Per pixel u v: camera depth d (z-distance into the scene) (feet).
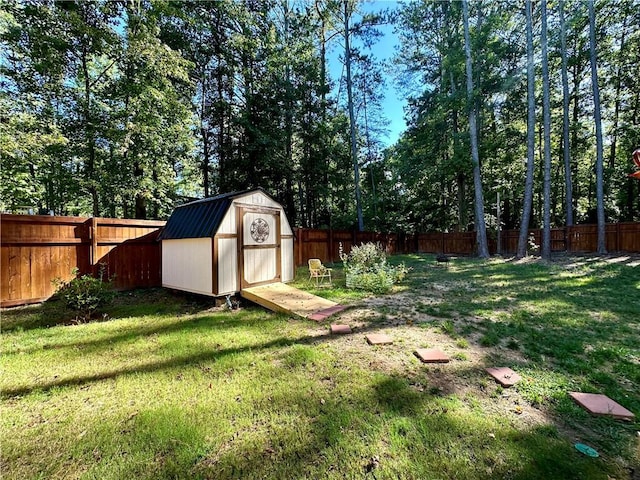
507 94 50.62
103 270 19.22
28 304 16.78
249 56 46.19
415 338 11.37
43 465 5.48
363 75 52.90
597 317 13.65
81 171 32.63
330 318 13.96
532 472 5.12
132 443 5.99
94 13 29.04
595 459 5.43
